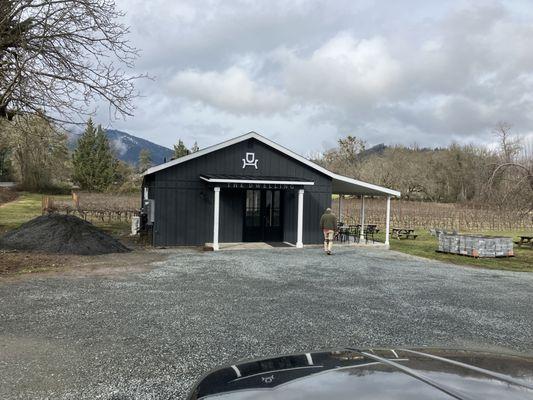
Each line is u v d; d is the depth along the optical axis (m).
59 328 5.85
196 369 4.48
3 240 13.74
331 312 7.06
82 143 54.94
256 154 17.59
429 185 51.69
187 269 11.12
